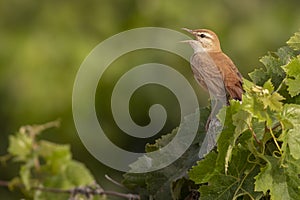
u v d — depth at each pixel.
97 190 5.52
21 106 14.53
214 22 15.73
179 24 15.71
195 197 6.38
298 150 5.77
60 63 14.86
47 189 5.30
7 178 14.23
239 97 7.68
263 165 5.91
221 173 5.94
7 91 14.64
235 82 7.88
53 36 15.35
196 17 15.77
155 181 6.36
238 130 5.70
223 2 16.08
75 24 15.71
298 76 6.10
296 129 5.78
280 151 5.79
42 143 5.30
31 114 14.49
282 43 15.92
